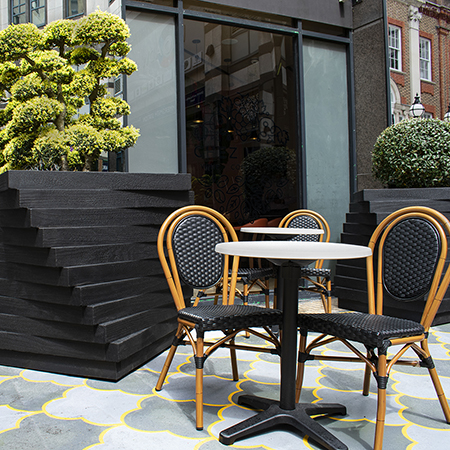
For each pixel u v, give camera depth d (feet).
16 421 6.12
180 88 14.24
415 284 6.25
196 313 6.15
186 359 9.07
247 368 8.51
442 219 6.14
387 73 16.65
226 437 5.48
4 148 11.36
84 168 10.59
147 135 13.88
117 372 7.68
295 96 16.72
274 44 18.43
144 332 8.50
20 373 8.17
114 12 13.57
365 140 17.40
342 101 17.63
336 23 17.22
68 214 7.84
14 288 8.43
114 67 10.71
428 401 6.93
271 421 5.84
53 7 13.93
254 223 18.54
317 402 6.76
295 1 16.28
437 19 33.88
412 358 9.16
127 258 8.46
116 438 5.63
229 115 19.36
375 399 7.01
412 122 13.75
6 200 8.13
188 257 7.29
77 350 7.86
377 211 12.46
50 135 9.81
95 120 10.68
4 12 13.93
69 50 11.10
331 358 6.09
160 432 5.80
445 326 11.74
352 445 5.48
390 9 31.30
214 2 14.76
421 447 5.44
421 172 13.37
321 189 16.99
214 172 19.03
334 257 4.88
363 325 5.42
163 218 9.30
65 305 7.72
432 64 33.50
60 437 5.65
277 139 18.74
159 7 13.93
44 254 7.58
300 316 6.18
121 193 8.54
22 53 10.05
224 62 19.13
